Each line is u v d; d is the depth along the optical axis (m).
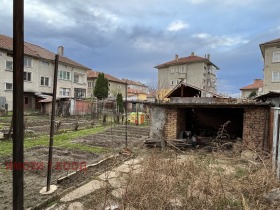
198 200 3.56
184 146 8.21
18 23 2.40
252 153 6.07
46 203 3.82
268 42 26.98
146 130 14.79
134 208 3.38
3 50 25.48
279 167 4.70
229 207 3.44
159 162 4.38
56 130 12.80
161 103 8.78
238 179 4.09
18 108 2.45
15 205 2.47
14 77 2.43
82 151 7.98
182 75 44.78
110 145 9.16
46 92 31.69
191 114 12.04
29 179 4.97
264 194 3.72
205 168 4.30
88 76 48.03
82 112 26.28
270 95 14.63
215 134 11.02
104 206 3.39
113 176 5.11
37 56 29.61
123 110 24.12
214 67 46.88
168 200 3.46
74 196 4.13
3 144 8.55
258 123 7.50
